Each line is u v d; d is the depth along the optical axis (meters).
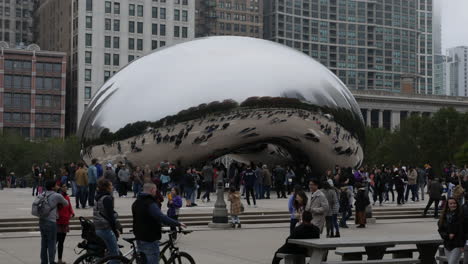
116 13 106.12
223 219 19.11
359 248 12.08
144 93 31.94
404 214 24.30
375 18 181.25
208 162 33.28
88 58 104.38
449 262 9.94
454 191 11.68
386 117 135.62
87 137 33.06
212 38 34.84
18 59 103.19
